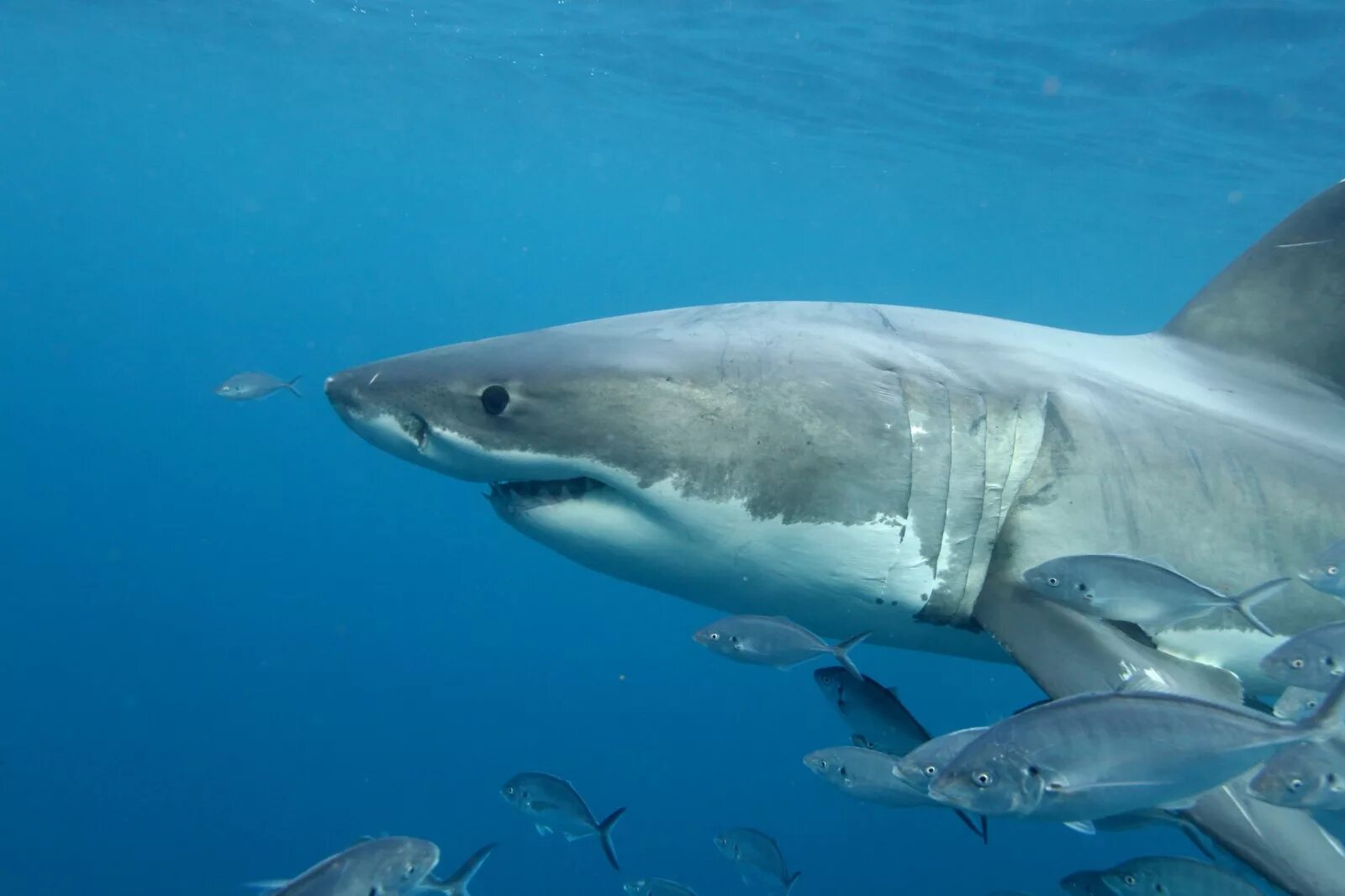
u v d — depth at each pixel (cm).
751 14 1817
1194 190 2939
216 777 2014
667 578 340
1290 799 231
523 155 5019
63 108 5888
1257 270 422
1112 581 276
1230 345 423
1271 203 2956
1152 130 2234
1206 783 212
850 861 1705
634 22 2009
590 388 303
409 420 310
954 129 2567
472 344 333
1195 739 212
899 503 310
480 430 304
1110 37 1648
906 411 314
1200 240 4122
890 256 8119
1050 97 2075
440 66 2897
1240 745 209
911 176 3553
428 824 1856
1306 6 1383
